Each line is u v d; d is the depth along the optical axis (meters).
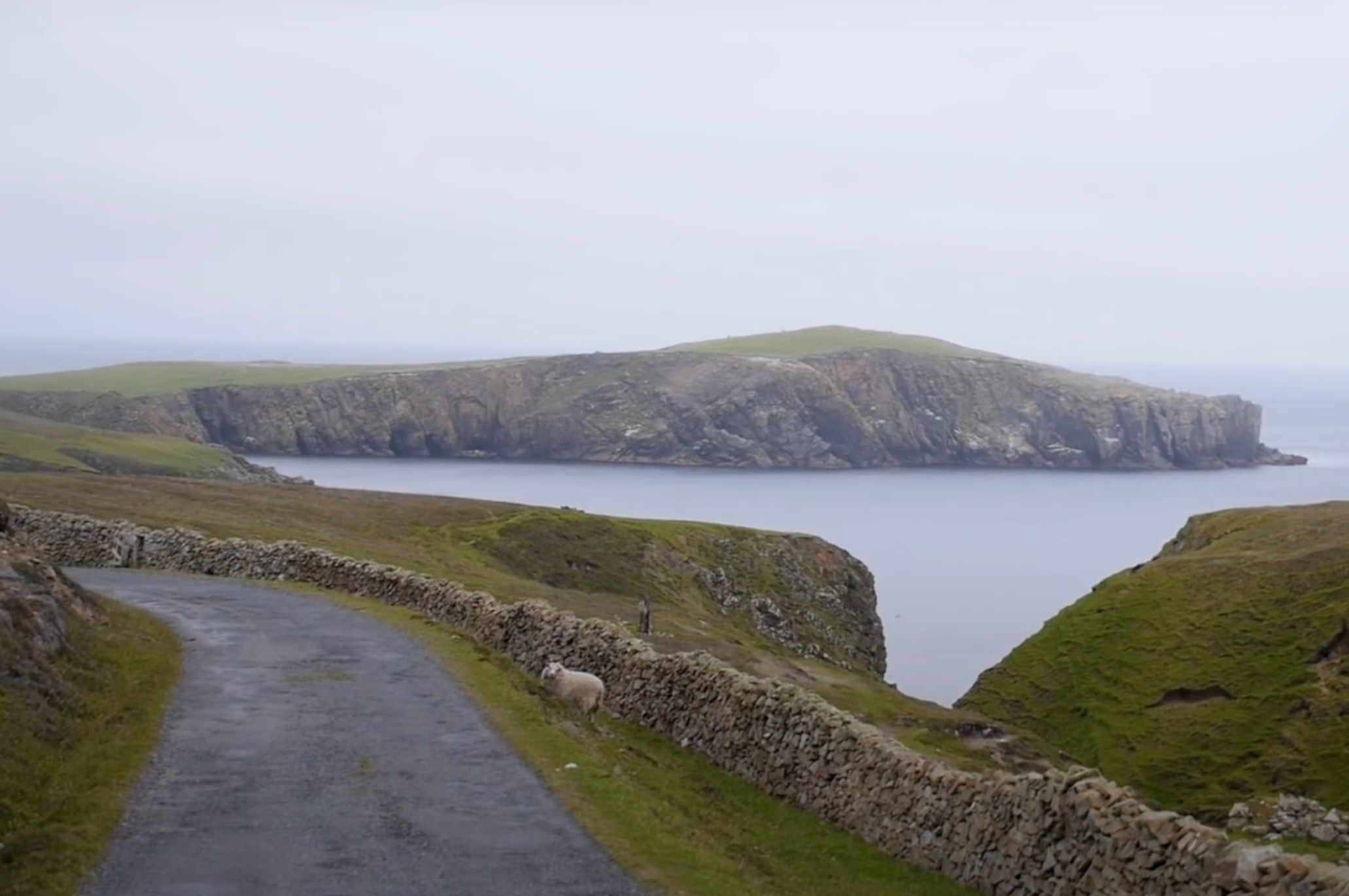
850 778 22.19
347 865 14.00
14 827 14.09
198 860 13.84
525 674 28.69
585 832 15.75
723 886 14.53
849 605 110.88
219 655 27.44
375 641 30.44
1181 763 61.41
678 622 58.50
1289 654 67.81
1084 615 81.56
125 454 149.12
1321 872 12.57
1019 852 17.66
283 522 73.12
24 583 24.98
